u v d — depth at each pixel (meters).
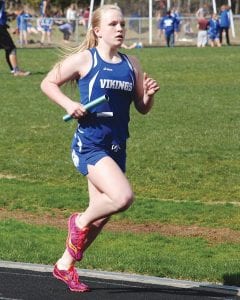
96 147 10.79
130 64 10.92
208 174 20.28
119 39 10.77
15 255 13.09
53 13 94.19
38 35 67.75
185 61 50.69
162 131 25.83
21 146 23.59
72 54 10.94
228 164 21.25
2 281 11.85
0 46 40.84
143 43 70.56
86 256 13.03
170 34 68.12
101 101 10.48
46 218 16.25
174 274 12.26
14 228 15.11
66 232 14.98
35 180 19.80
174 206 17.09
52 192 18.31
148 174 20.22
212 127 26.59
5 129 26.09
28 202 17.39
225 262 12.95
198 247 14.08
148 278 12.05
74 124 27.06
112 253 13.34
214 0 76.88
